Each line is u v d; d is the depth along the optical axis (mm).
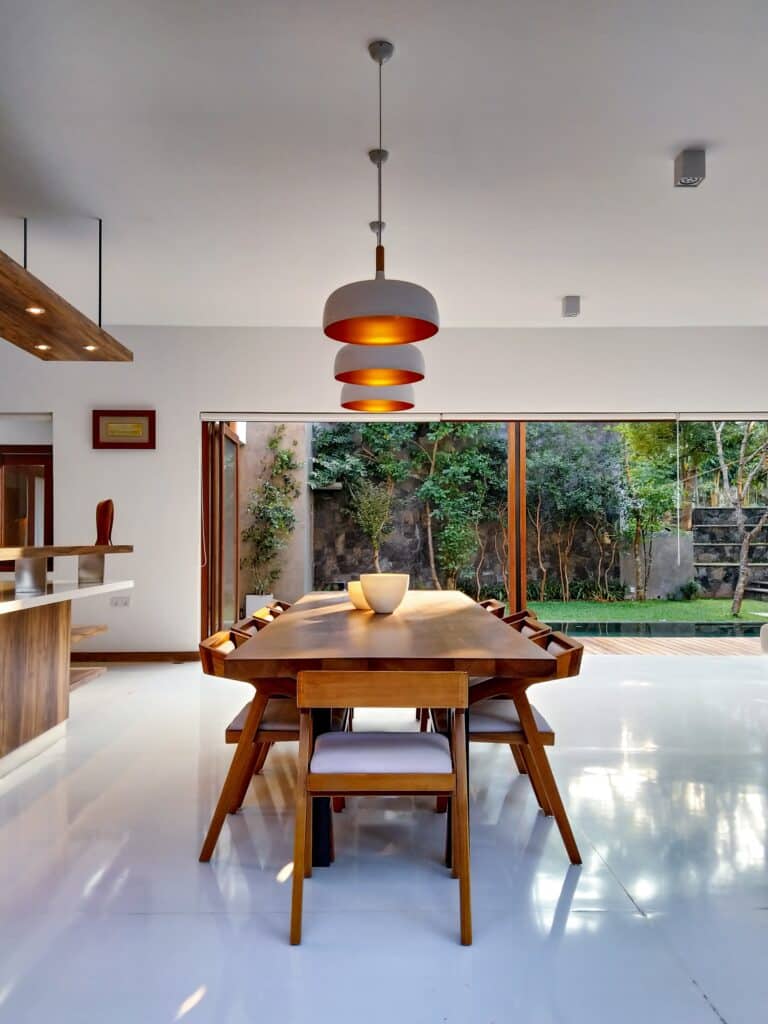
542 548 7621
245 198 3641
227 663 2100
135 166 3309
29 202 3680
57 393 6133
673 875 2285
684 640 7285
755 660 6230
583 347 6309
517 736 2455
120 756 3525
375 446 8484
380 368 3314
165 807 2859
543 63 2564
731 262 4629
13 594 3318
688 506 7543
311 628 2785
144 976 1759
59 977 1756
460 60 2543
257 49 2479
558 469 7625
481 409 6285
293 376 6172
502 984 1727
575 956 1844
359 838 2590
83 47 2463
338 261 4551
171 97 2766
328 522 8672
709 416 6328
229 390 6160
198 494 6133
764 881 2248
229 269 4695
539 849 2473
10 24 2342
